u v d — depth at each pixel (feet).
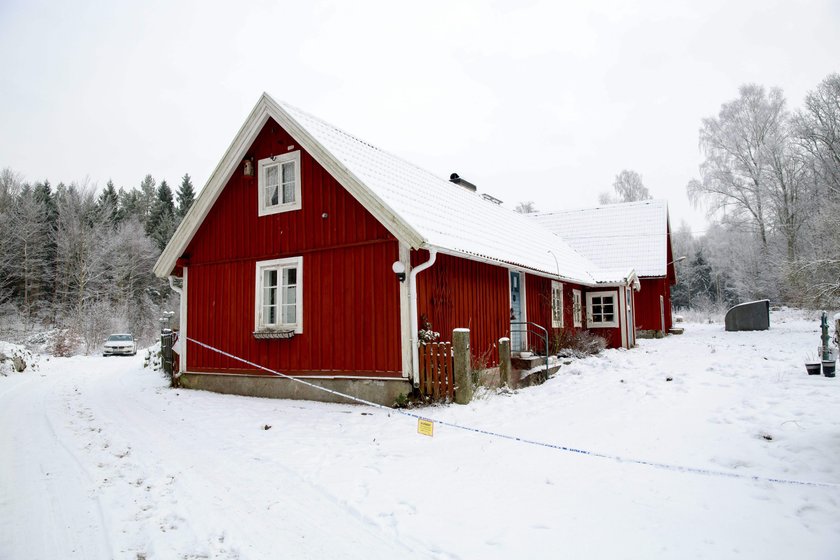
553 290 56.08
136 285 167.22
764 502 14.70
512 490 16.47
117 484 17.90
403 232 29.27
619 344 64.13
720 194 131.85
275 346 36.19
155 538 13.58
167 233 199.62
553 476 17.60
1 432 26.37
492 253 37.50
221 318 39.83
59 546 13.30
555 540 13.02
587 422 24.63
